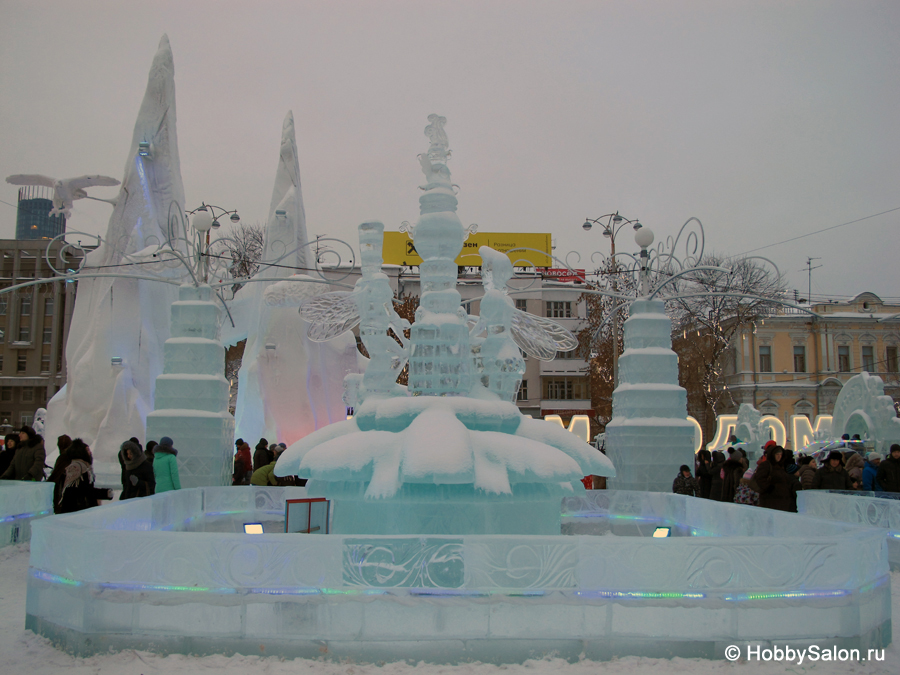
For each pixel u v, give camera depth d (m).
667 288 36.19
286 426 26.83
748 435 28.45
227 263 23.95
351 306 10.00
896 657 5.80
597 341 39.75
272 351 27.08
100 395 23.28
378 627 5.51
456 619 5.53
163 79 26.00
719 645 5.61
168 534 5.74
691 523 10.42
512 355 9.38
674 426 15.16
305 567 5.62
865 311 44.66
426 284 9.10
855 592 5.80
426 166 9.35
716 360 37.69
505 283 9.77
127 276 16.97
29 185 25.20
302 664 5.40
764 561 5.75
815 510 11.24
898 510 9.77
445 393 8.70
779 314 44.09
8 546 10.98
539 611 5.58
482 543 5.64
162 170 25.73
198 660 5.46
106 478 21.08
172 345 16.55
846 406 27.06
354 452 7.84
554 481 7.75
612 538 5.71
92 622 5.69
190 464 15.83
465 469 7.12
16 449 13.05
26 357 52.47
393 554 5.63
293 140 29.44
